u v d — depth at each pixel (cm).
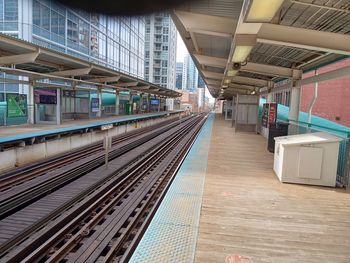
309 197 607
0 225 571
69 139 1464
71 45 2756
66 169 1025
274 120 1420
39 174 996
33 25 2195
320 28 848
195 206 532
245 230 441
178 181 711
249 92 2867
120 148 1525
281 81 1781
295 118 1340
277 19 730
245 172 821
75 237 504
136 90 3275
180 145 1702
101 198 722
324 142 682
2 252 481
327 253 379
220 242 400
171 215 486
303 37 723
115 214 608
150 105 4300
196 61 1612
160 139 2045
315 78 1105
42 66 1630
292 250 384
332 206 556
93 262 423
